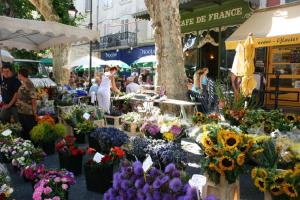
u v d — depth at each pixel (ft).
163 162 15.08
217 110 25.86
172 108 28.71
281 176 10.89
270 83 39.04
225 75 41.27
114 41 95.04
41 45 31.37
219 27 41.06
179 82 29.12
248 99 29.09
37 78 44.57
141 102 32.42
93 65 69.87
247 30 33.58
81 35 23.48
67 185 12.38
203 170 12.10
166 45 28.99
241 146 11.82
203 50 47.47
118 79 58.54
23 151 16.20
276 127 18.06
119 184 10.05
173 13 28.73
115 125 25.11
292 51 36.70
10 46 31.30
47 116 22.08
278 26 31.22
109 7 99.60
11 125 20.63
